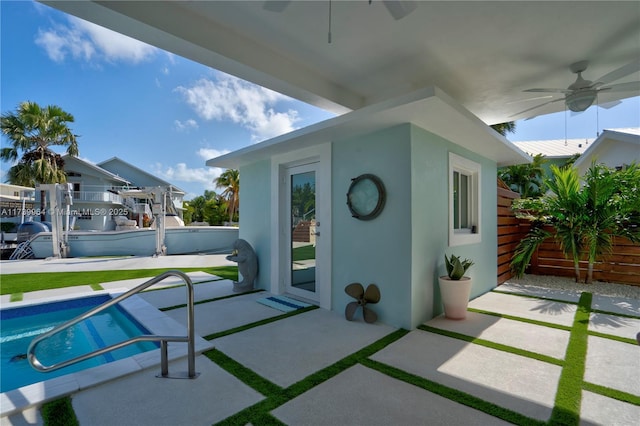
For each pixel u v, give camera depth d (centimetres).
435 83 451
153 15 269
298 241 517
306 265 501
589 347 308
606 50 362
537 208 665
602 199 565
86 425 191
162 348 252
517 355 290
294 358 285
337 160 446
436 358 284
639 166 607
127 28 271
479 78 434
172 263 952
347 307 398
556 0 277
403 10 246
